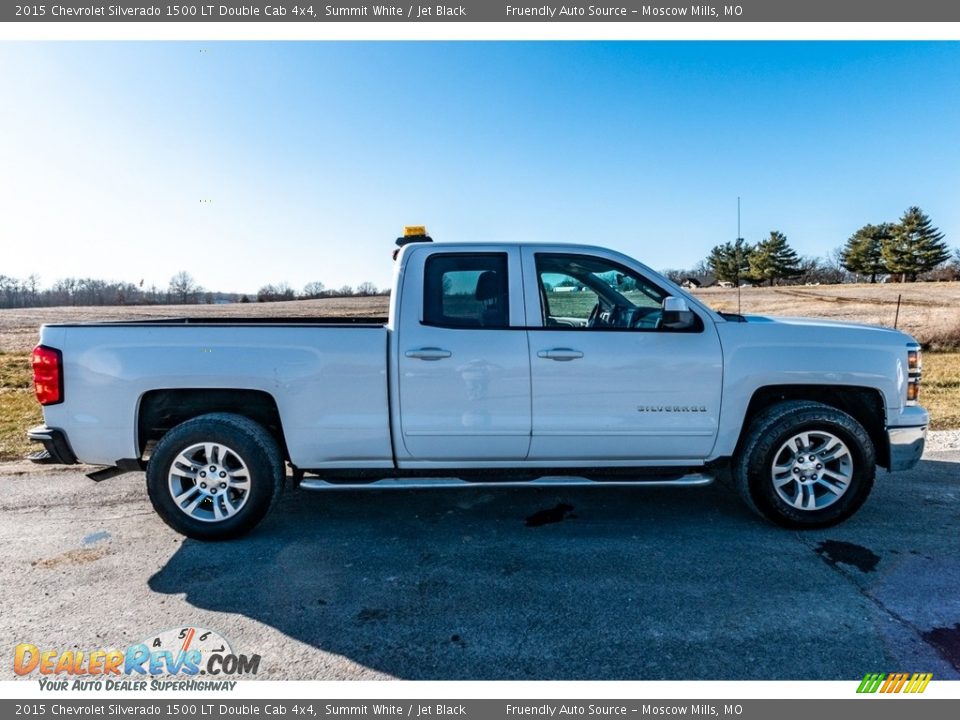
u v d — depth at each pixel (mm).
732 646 2527
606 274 3828
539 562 3303
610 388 3604
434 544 3557
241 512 3529
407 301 3619
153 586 3076
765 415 3672
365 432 3576
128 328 3510
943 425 6625
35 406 8383
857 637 2574
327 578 3146
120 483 4801
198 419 3531
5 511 4160
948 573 3129
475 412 3582
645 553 3395
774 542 3529
